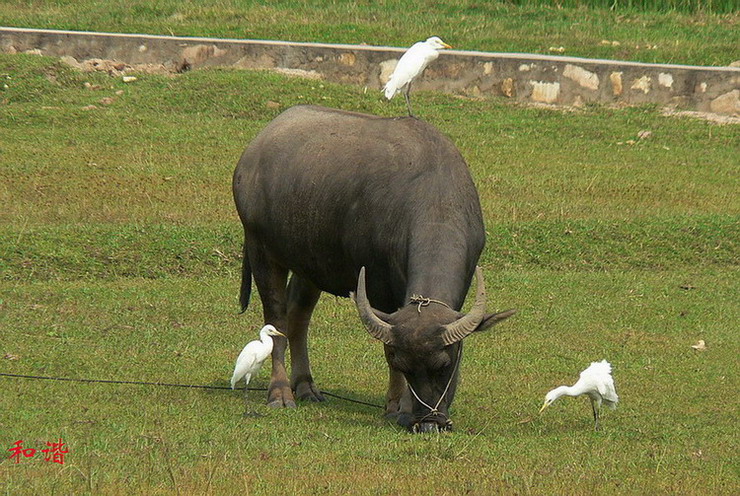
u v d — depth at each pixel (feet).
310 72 262.88
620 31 305.73
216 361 125.29
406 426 101.96
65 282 154.81
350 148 110.52
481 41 291.58
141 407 104.99
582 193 201.36
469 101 252.21
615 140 233.14
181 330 136.36
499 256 172.55
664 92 254.47
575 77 255.09
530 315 148.56
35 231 168.76
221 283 158.81
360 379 123.34
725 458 95.86
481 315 91.91
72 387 110.93
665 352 134.82
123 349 126.93
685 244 178.60
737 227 184.14
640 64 255.09
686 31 308.81
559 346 135.95
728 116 250.16
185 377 118.32
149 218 181.06
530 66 255.50
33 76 251.60
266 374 124.88
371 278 107.55
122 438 94.32
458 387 118.73
